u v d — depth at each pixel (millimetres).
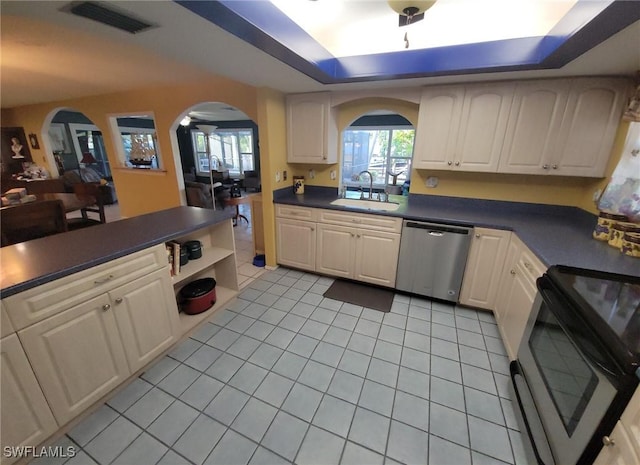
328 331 2215
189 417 1511
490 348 2045
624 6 1031
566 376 1120
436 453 1353
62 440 1379
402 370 1844
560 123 2096
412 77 2150
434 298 2656
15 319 1135
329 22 1846
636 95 1719
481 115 2293
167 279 1834
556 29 1514
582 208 2291
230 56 1742
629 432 785
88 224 3338
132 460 1306
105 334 1488
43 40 1862
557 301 1197
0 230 2182
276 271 3229
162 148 4105
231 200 5312
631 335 889
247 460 1313
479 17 1778
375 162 7359
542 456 1181
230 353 1974
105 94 4199
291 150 3094
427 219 2379
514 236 2080
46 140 5426
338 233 2803
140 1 1097
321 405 1592
